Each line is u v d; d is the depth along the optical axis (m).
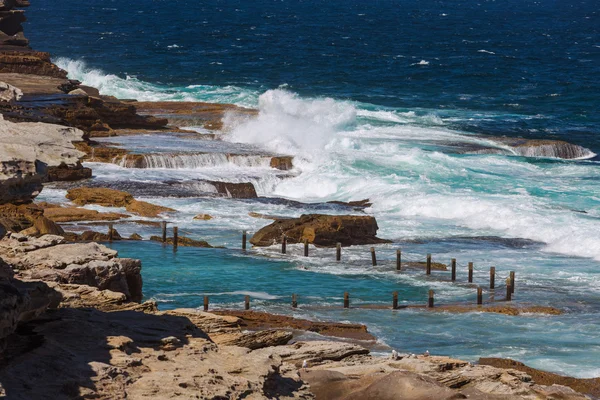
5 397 18.80
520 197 85.25
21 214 60.84
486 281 59.44
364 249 68.25
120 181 85.56
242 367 23.84
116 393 20.55
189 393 21.19
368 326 47.72
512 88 184.25
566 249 69.25
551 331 47.78
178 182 86.19
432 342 45.09
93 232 66.50
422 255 66.69
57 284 34.75
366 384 30.81
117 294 34.78
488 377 34.12
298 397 24.27
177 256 62.66
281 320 46.69
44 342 22.02
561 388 34.25
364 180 91.00
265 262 62.47
